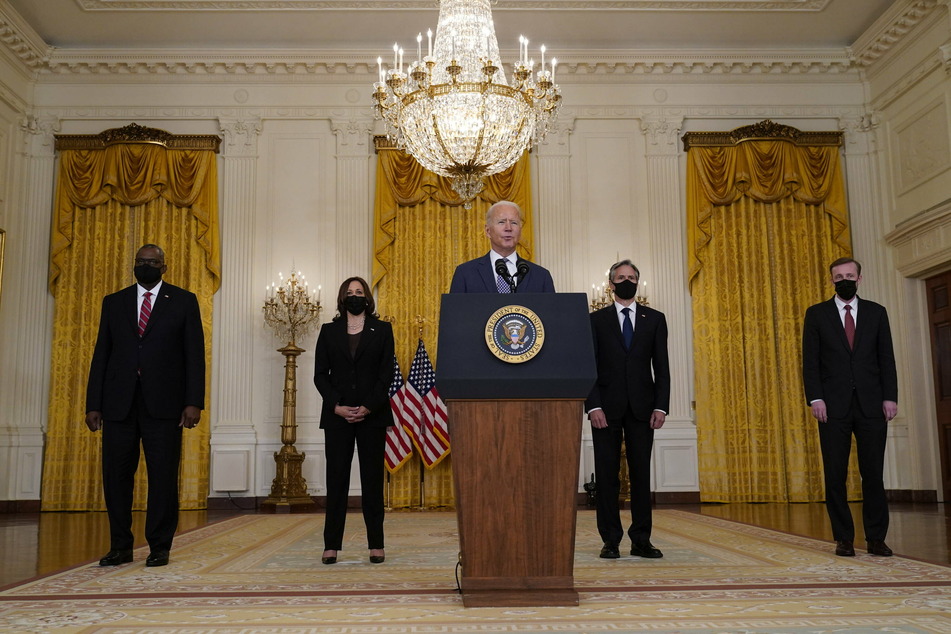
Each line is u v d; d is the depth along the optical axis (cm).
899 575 328
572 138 941
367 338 382
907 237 873
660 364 404
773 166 917
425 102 600
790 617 240
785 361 893
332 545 385
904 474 881
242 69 933
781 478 870
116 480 389
